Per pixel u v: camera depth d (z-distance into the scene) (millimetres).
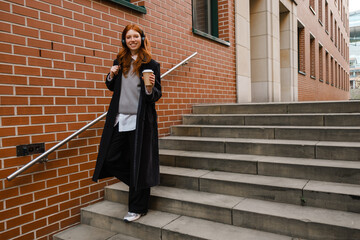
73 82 3184
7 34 2598
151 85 2533
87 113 3342
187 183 3379
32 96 2797
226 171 3541
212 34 6531
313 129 3705
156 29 4410
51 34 2961
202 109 5133
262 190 2965
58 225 3059
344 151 3221
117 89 2781
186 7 5109
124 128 2754
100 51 3498
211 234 2586
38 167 2869
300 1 11328
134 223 2898
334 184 2887
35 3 2816
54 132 2996
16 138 2676
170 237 2693
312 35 13422
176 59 4820
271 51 8414
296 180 3070
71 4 3164
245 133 4156
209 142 4023
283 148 3551
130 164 2807
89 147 3385
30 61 2777
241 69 6824
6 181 2605
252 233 2592
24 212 2752
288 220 2508
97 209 3242
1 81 2561
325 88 16922
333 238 2338
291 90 10297
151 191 3318
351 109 4023
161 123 4516
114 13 3697
